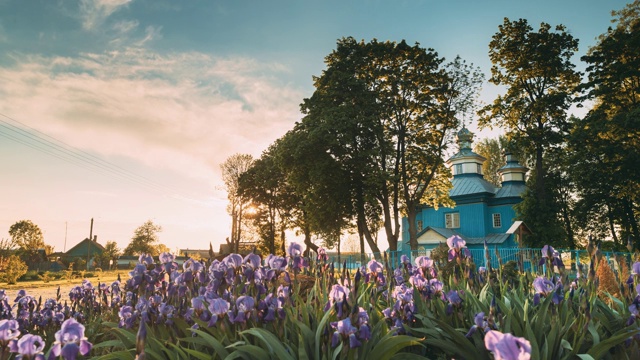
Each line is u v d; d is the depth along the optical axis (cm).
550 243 3359
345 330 306
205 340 354
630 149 3066
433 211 5041
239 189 5250
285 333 362
